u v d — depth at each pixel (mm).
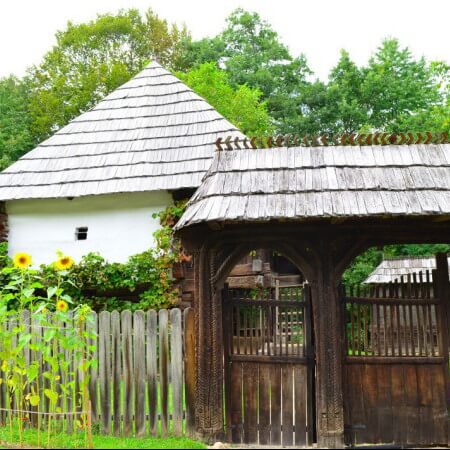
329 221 6605
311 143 7316
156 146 12828
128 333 7191
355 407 6770
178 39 31516
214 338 6832
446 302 6910
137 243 12258
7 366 6469
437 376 6840
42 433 6988
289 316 6961
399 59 34094
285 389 6848
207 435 6695
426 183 6617
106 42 29609
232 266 6879
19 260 6328
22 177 12844
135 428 7027
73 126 14047
